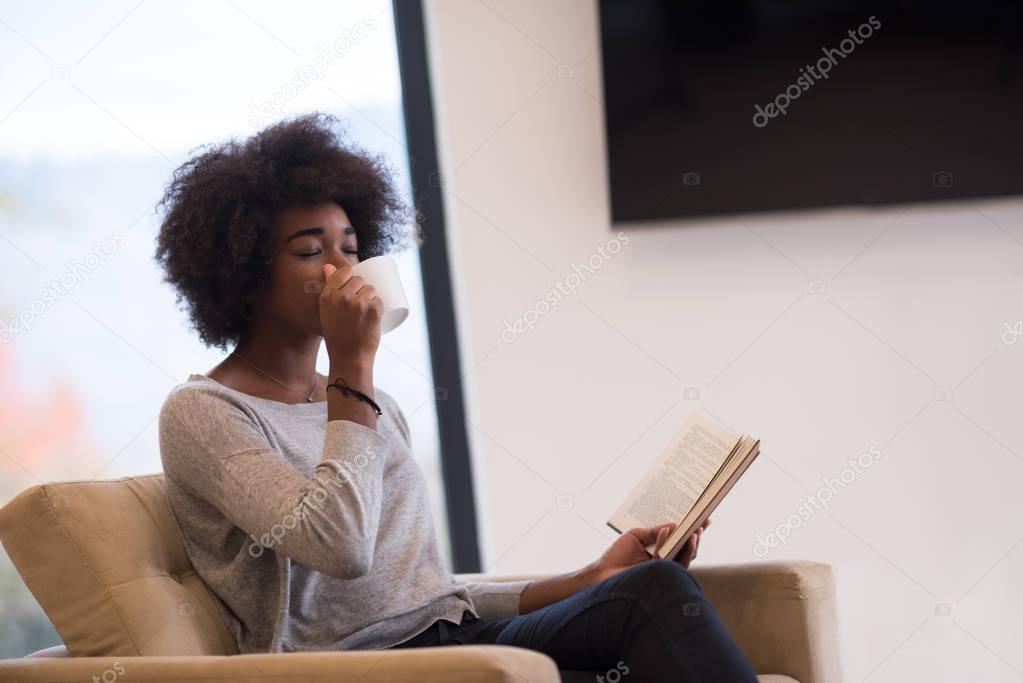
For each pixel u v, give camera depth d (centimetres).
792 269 340
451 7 356
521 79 354
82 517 174
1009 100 318
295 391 198
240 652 183
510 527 356
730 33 332
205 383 182
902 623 333
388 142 359
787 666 204
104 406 341
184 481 180
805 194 331
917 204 325
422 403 365
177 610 175
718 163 335
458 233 358
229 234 192
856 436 336
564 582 205
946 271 330
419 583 191
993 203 325
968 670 329
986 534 328
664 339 347
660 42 335
